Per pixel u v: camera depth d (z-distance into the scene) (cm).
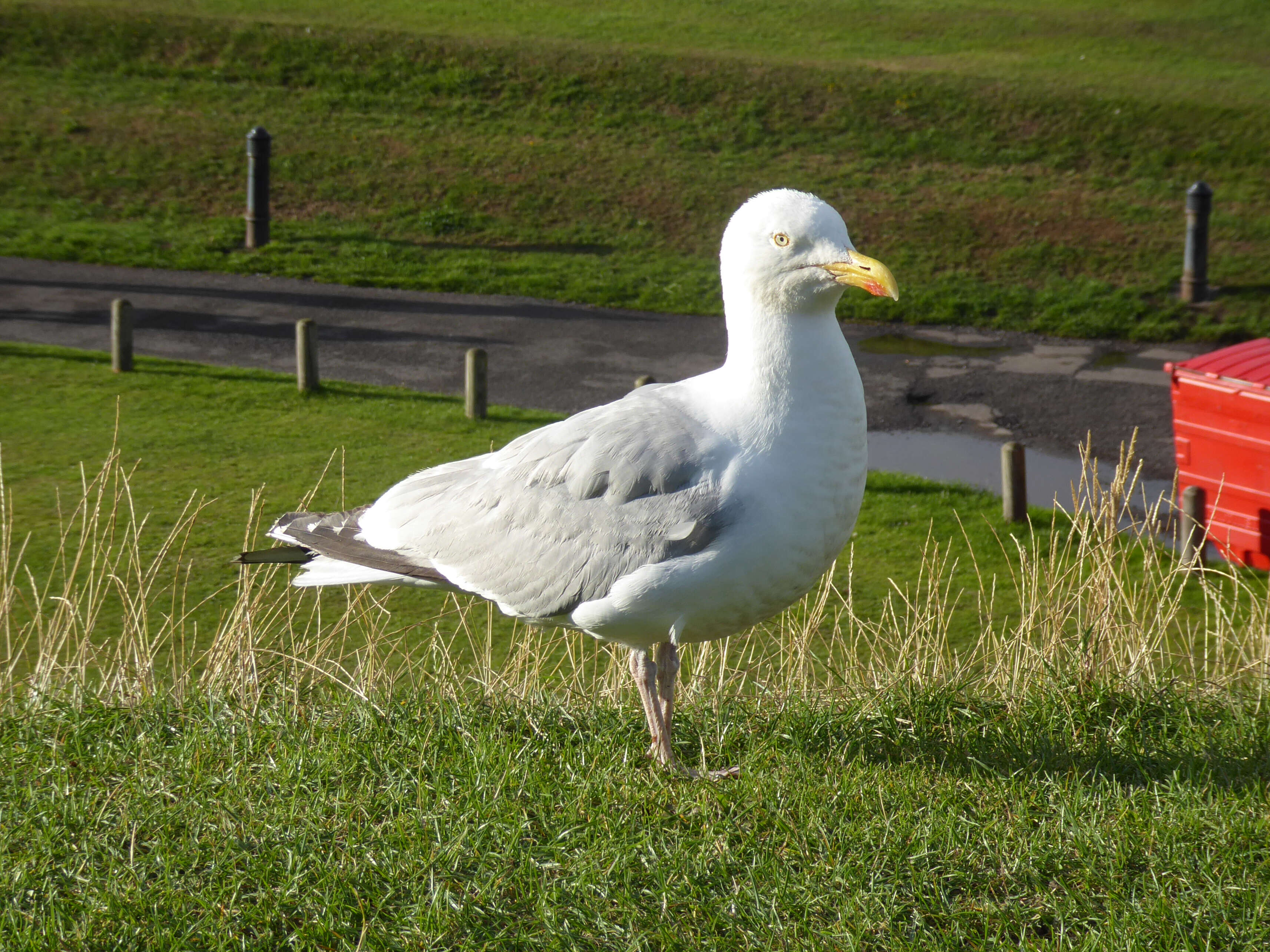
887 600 831
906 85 2570
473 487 481
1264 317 1802
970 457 1342
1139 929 379
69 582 741
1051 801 452
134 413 1373
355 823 433
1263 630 652
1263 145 2316
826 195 2217
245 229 2122
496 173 2314
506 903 396
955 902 398
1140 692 558
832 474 448
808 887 400
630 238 2122
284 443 1294
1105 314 1830
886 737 519
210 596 735
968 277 1956
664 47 2850
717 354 1681
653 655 559
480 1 3250
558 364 1628
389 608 902
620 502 445
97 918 386
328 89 2611
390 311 1831
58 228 2084
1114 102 2464
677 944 378
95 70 2638
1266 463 997
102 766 469
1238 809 448
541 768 472
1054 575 673
